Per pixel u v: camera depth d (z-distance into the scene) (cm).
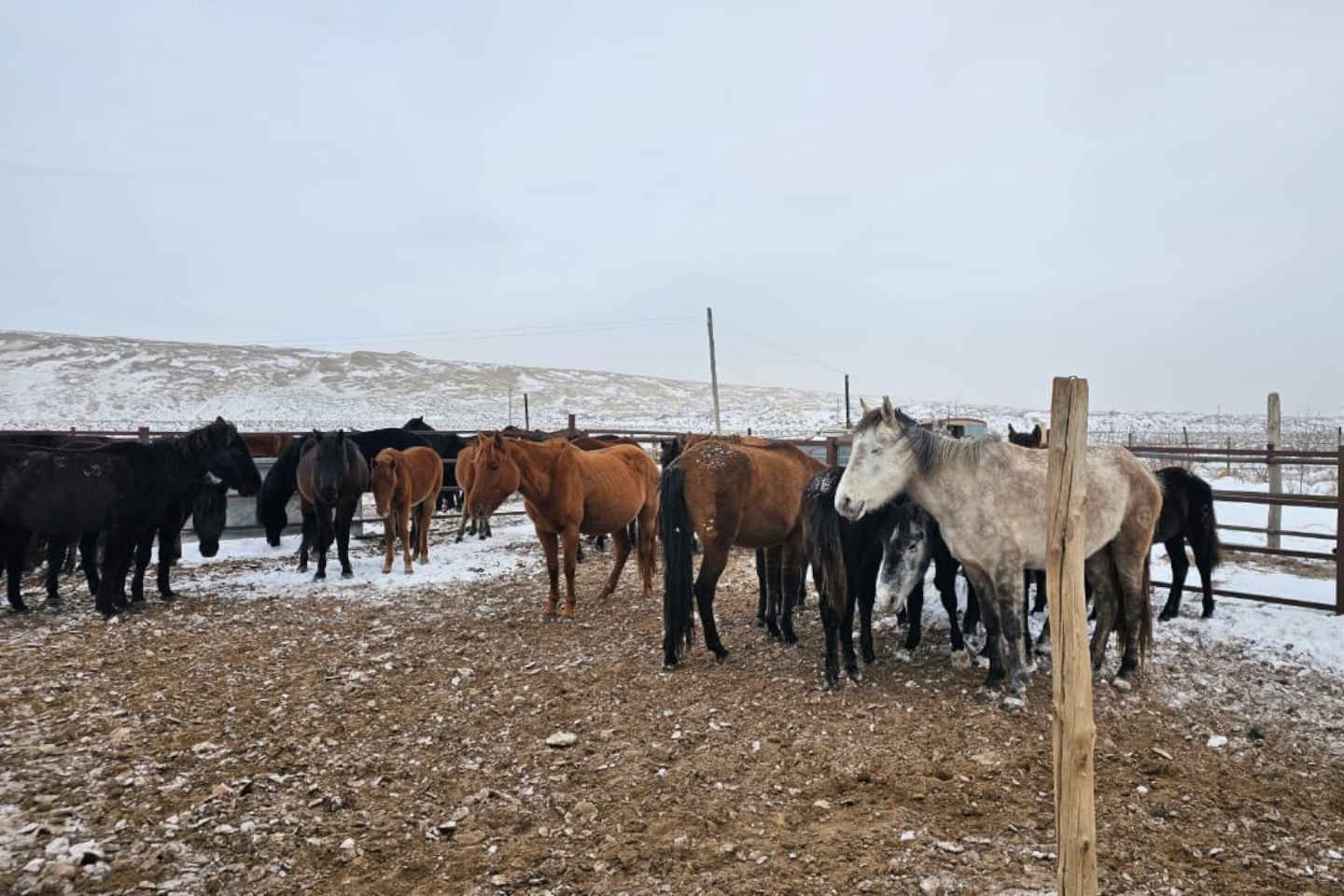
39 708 491
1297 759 420
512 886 305
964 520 509
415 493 1030
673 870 314
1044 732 454
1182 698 509
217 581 931
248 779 397
